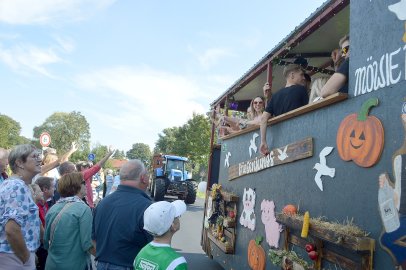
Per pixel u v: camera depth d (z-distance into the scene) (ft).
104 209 10.55
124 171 10.87
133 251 10.06
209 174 24.77
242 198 16.33
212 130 25.88
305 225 9.45
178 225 8.52
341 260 8.55
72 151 21.07
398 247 6.86
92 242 11.15
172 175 67.62
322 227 8.79
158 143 212.43
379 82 7.84
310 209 10.33
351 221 8.35
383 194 7.39
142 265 8.02
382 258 7.25
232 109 26.78
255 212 14.58
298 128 11.40
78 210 11.27
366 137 8.06
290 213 10.90
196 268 22.33
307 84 15.15
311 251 9.50
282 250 11.58
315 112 10.43
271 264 12.66
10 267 9.61
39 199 13.93
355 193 8.32
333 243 8.52
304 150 10.81
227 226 17.01
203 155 112.27
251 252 14.62
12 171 10.87
